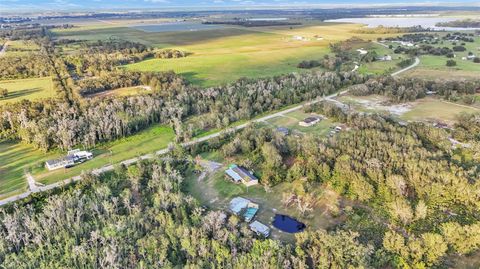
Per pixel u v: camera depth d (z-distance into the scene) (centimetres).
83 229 6594
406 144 9131
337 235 6034
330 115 12300
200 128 11550
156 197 7300
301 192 7744
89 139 10381
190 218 6875
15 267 5750
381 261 5750
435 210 7125
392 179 7512
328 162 8575
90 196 7725
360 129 10556
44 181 8588
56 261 5872
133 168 8656
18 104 12544
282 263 5681
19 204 7562
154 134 11306
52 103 12794
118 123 10869
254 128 10994
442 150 9169
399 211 6775
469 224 6650
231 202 7662
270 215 7306
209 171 9025
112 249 5931
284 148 9694
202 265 5734
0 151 10250
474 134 10069
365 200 7481
